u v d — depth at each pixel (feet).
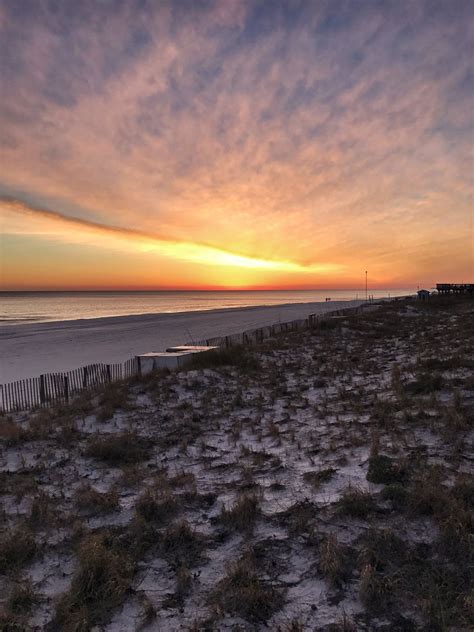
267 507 18.22
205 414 33.42
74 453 26.45
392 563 13.65
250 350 61.05
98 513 18.63
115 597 13.15
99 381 50.72
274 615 12.18
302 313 268.82
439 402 29.55
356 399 34.22
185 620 12.27
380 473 19.21
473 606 11.47
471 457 20.75
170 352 62.08
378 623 11.54
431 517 15.80
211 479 21.93
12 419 36.17
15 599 13.16
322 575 13.60
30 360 93.25
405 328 88.38
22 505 20.02
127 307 406.21
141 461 25.05
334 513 16.83
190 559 15.16
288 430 28.45
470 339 56.65
